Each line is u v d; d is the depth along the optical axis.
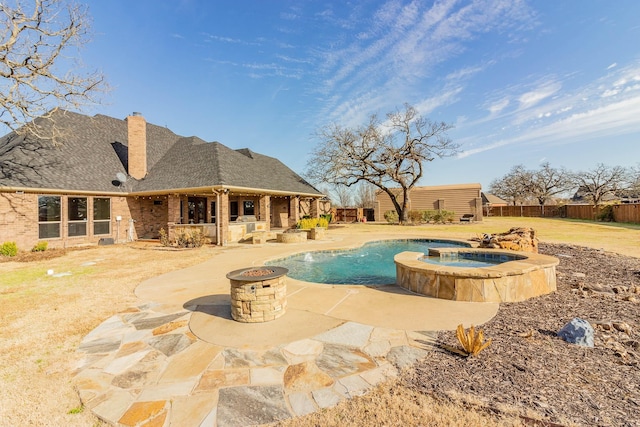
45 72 12.45
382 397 2.72
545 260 6.46
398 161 26.75
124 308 5.48
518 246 9.84
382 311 5.05
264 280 4.59
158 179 16.78
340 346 3.78
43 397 2.90
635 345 3.56
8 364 3.53
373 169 26.70
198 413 2.60
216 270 8.72
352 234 18.80
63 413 2.68
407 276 6.50
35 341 4.14
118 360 3.58
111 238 15.53
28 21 11.65
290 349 3.73
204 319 4.83
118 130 19.36
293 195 21.55
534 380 2.88
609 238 14.21
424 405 2.58
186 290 6.63
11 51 11.55
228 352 3.69
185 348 3.83
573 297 5.65
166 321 4.80
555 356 3.35
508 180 47.88
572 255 9.91
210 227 14.88
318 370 3.22
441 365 3.25
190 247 13.76
